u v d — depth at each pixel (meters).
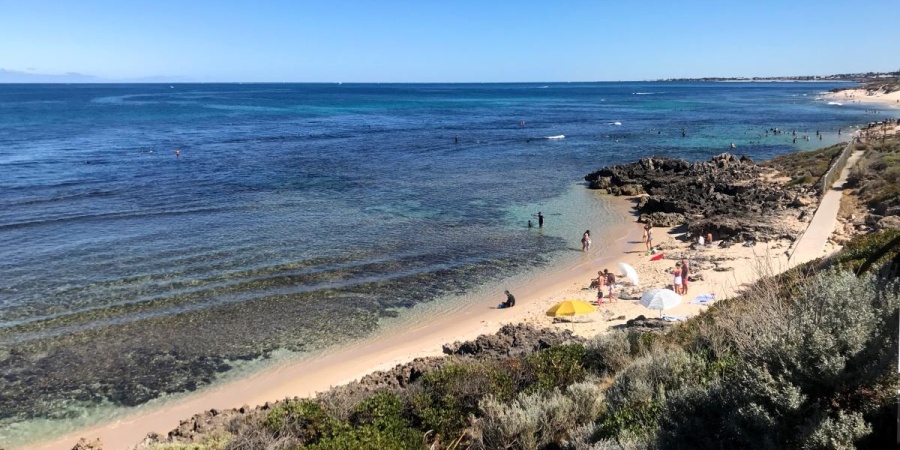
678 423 7.15
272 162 60.12
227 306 22.34
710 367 9.52
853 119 108.06
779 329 7.23
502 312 22.11
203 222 34.69
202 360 18.45
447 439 10.53
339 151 69.44
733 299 14.34
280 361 18.45
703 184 43.19
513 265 27.83
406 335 20.27
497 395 11.36
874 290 7.15
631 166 51.59
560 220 36.81
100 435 14.77
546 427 9.47
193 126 99.94
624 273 23.20
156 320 21.02
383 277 25.88
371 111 145.25
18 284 24.09
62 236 31.16
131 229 32.81
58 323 20.62
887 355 6.06
